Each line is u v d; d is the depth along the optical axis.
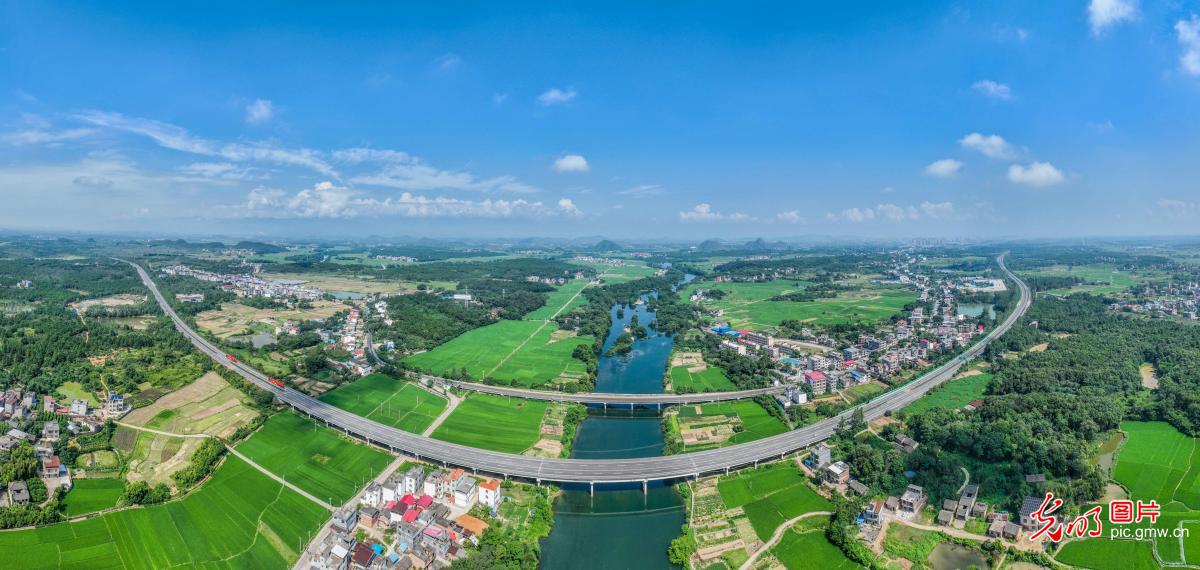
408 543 179.62
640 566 181.25
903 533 186.75
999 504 198.00
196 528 188.12
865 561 174.50
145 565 169.62
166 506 199.12
